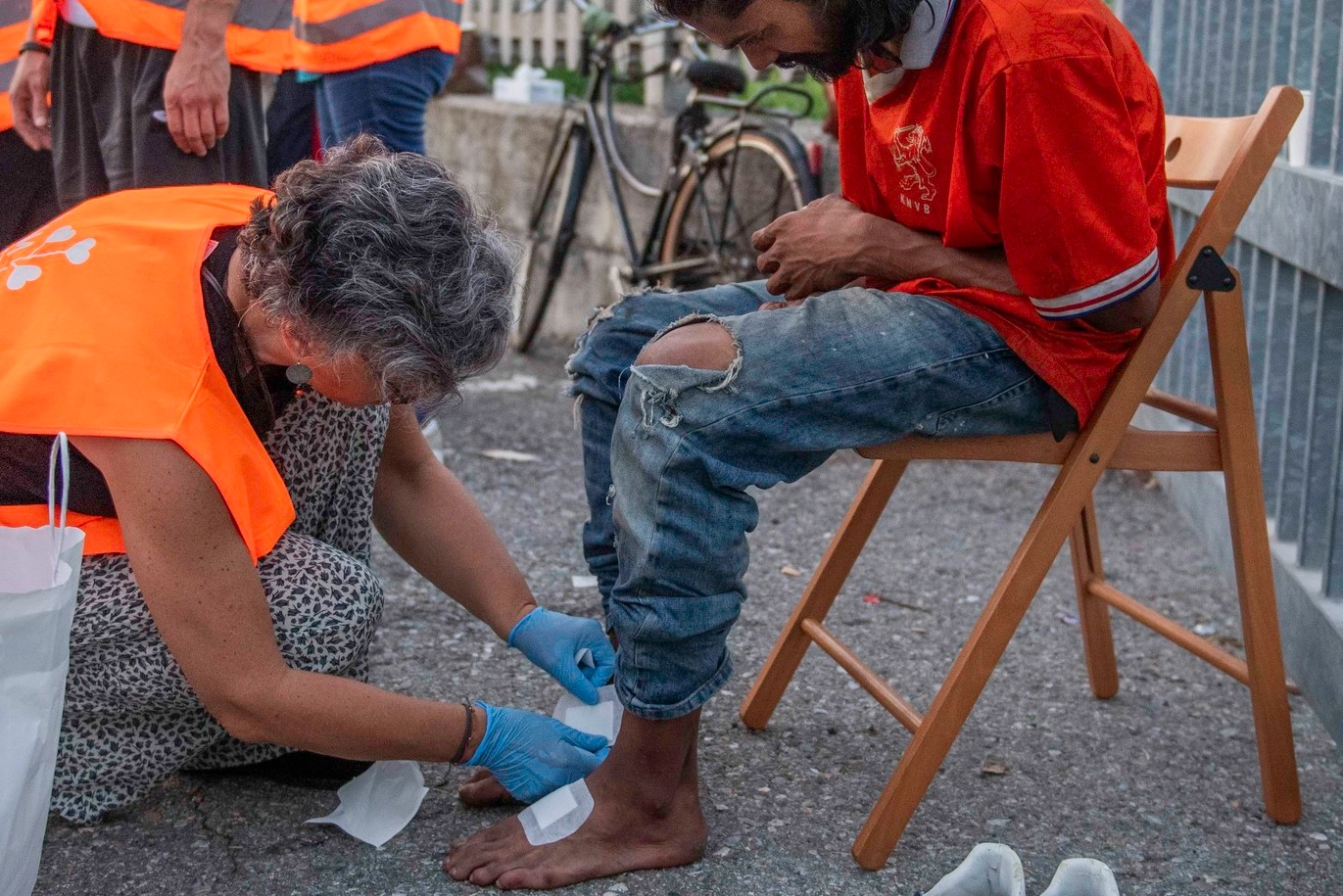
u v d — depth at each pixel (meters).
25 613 1.41
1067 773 2.18
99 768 1.90
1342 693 2.22
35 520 1.71
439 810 2.03
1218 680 2.54
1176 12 3.64
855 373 1.72
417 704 1.81
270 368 1.76
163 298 1.66
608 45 5.07
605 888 1.82
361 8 3.01
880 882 1.86
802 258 1.93
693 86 5.00
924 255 1.82
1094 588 2.34
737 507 1.74
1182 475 3.39
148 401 1.60
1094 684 2.44
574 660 2.06
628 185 5.33
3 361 1.66
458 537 2.14
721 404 1.70
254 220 1.57
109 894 1.80
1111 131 1.60
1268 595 1.96
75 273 1.69
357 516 2.08
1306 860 1.94
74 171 2.88
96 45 2.71
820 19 1.62
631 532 1.72
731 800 2.07
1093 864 1.64
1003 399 1.79
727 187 4.63
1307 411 2.61
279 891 1.82
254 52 2.74
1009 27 1.60
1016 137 1.61
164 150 2.71
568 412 4.48
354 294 1.46
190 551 1.62
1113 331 1.77
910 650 2.66
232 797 2.05
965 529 3.37
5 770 1.43
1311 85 2.62
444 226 1.52
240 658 1.67
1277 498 2.71
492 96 6.40
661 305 2.03
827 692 2.46
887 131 1.81
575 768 1.90
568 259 5.69
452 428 4.25
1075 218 1.62
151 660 1.79
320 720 1.72
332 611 1.82
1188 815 2.06
